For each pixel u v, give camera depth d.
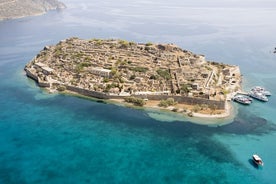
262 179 185.25
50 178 186.00
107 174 189.38
